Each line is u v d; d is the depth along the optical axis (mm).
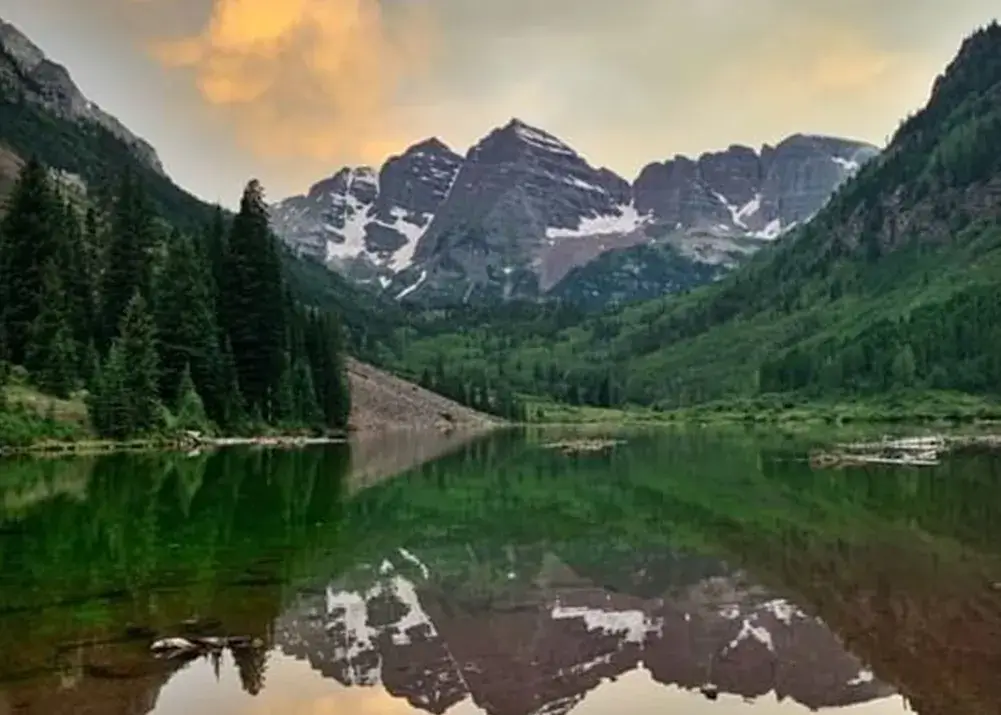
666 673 23281
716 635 26688
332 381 151250
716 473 79062
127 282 121250
